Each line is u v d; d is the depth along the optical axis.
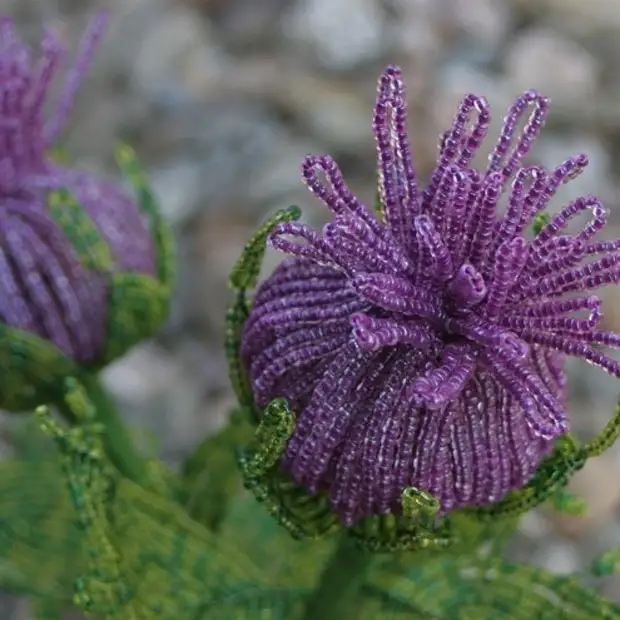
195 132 0.70
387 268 0.29
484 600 0.35
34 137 0.36
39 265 0.36
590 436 0.57
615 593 0.52
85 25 0.75
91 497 0.34
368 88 0.73
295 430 0.30
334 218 0.30
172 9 0.76
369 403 0.29
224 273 0.64
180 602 0.36
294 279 0.30
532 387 0.28
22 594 0.41
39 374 0.36
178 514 0.37
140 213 0.38
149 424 0.60
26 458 0.42
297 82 0.72
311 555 0.39
